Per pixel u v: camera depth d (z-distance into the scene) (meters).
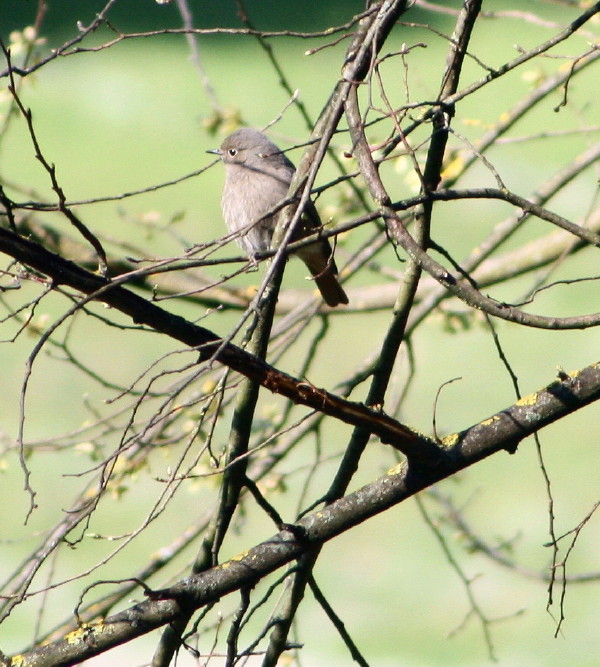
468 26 6.18
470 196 5.14
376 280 17.48
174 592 5.38
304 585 6.56
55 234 9.11
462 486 14.14
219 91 24.50
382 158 5.51
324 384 16.14
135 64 25.98
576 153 19.98
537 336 16.78
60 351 16.09
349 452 6.41
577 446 14.72
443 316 9.39
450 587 12.83
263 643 11.27
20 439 4.68
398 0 5.64
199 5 29.36
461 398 15.73
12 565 13.04
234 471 6.19
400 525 13.84
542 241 9.60
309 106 23.47
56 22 28.52
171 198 20.23
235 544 13.12
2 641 11.91
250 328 4.97
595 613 12.44
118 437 10.41
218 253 15.75
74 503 7.82
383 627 12.27
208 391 8.16
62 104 24.22
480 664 11.69
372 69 5.20
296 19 28.70
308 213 8.88
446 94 6.23
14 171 21.25
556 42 5.95
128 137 22.66
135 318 4.97
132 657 11.46
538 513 13.62
